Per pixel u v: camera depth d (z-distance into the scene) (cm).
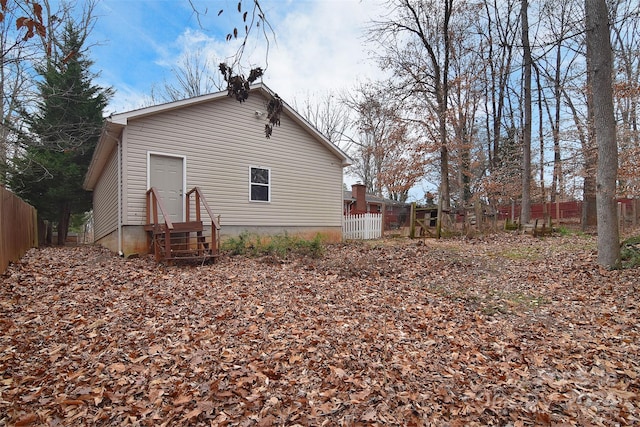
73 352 359
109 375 319
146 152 923
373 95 2055
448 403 295
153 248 896
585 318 488
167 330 417
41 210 1641
